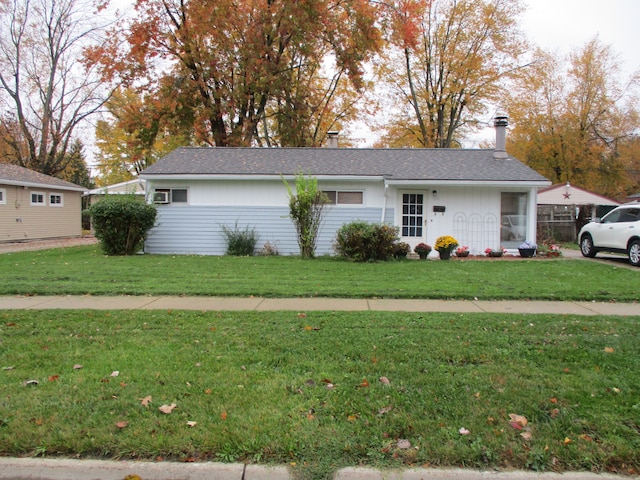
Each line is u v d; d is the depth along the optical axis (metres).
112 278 9.53
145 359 4.50
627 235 12.55
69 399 3.60
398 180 14.24
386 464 2.81
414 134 32.78
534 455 2.87
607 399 3.63
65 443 2.98
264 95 25.61
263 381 3.96
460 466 2.81
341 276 9.88
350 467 2.79
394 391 3.76
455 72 30.59
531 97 33.34
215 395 3.68
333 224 14.91
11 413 3.36
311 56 26.62
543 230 24.06
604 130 32.91
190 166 15.23
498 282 9.12
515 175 14.44
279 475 2.76
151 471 2.79
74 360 4.48
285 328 5.68
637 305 7.27
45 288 8.30
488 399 3.61
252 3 22.92
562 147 33.22
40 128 31.69
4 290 8.10
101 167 44.38
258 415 3.34
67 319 6.12
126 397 3.64
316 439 3.03
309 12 23.00
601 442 3.01
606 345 5.00
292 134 25.98
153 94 24.28
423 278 9.62
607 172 32.78
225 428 3.15
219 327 5.73
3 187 20.69
